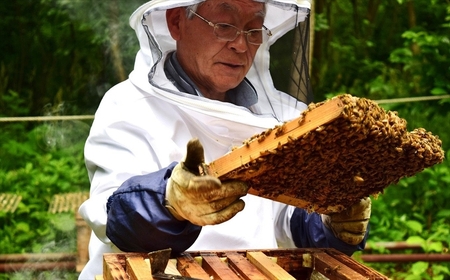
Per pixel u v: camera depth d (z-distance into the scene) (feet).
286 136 4.65
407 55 21.90
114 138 6.93
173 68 7.36
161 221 5.40
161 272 5.22
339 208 6.11
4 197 22.88
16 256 17.63
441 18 25.31
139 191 5.53
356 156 5.01
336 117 4.43
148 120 7.00
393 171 5.48
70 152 26.84
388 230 19.31
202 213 4.95
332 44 28.91
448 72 20.61
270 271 5.20
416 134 5.37
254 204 7.32
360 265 5.61
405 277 17.60
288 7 7.12
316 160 4.92
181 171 4.96
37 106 32.32
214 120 7.07
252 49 7.36
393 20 30.60
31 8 32.73
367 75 29.17
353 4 30.91
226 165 4.87
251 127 7.13
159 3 6.92
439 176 20.49
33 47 32.73
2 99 31.09
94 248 7.23
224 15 7.14
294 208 7.39
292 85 7.71
